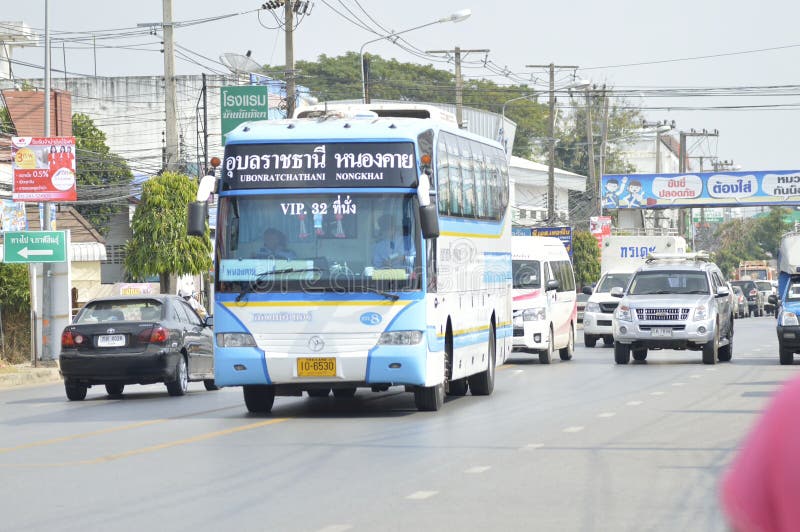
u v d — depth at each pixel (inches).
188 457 888.3
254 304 1163.9
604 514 623.2
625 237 3368.6
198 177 3341.5
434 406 1234.0
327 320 1155.3
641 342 1983.3
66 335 1494.8
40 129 3398.1
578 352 2469.2
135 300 1542.8
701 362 2075.5
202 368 1638.8
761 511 165.8
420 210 1141.1
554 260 2169.0
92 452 932.6
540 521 603.5
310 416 1208.2
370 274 1155.3
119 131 4763.8
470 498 678.5
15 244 2065.7
